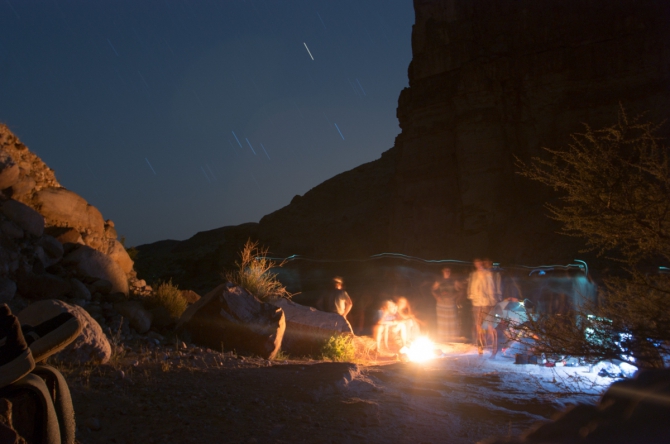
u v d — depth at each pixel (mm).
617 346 5348
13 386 2340
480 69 32438
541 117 30703
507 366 8375
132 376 5129
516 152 31375
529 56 31516
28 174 9016
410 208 35031
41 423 2363
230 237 56250
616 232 6074
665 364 5117
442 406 5395
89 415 3973
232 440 3799
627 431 644
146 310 7996
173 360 6289
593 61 29703
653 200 5777
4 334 2309
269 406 4684
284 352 9609
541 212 29188
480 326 10469
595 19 30141
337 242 49781
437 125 34469
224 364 6488
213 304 8016
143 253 68125
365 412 4754
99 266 8219
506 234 29766
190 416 4191
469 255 30578
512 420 5059
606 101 28969
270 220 57000
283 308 10086
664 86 27734
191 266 54219
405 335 12211
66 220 9188
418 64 35594
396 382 6512
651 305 5438
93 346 5328
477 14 34031
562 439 688
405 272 32656
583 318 5664
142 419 4031
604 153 6066
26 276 6883
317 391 5270
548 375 7176
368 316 18641
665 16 28562
